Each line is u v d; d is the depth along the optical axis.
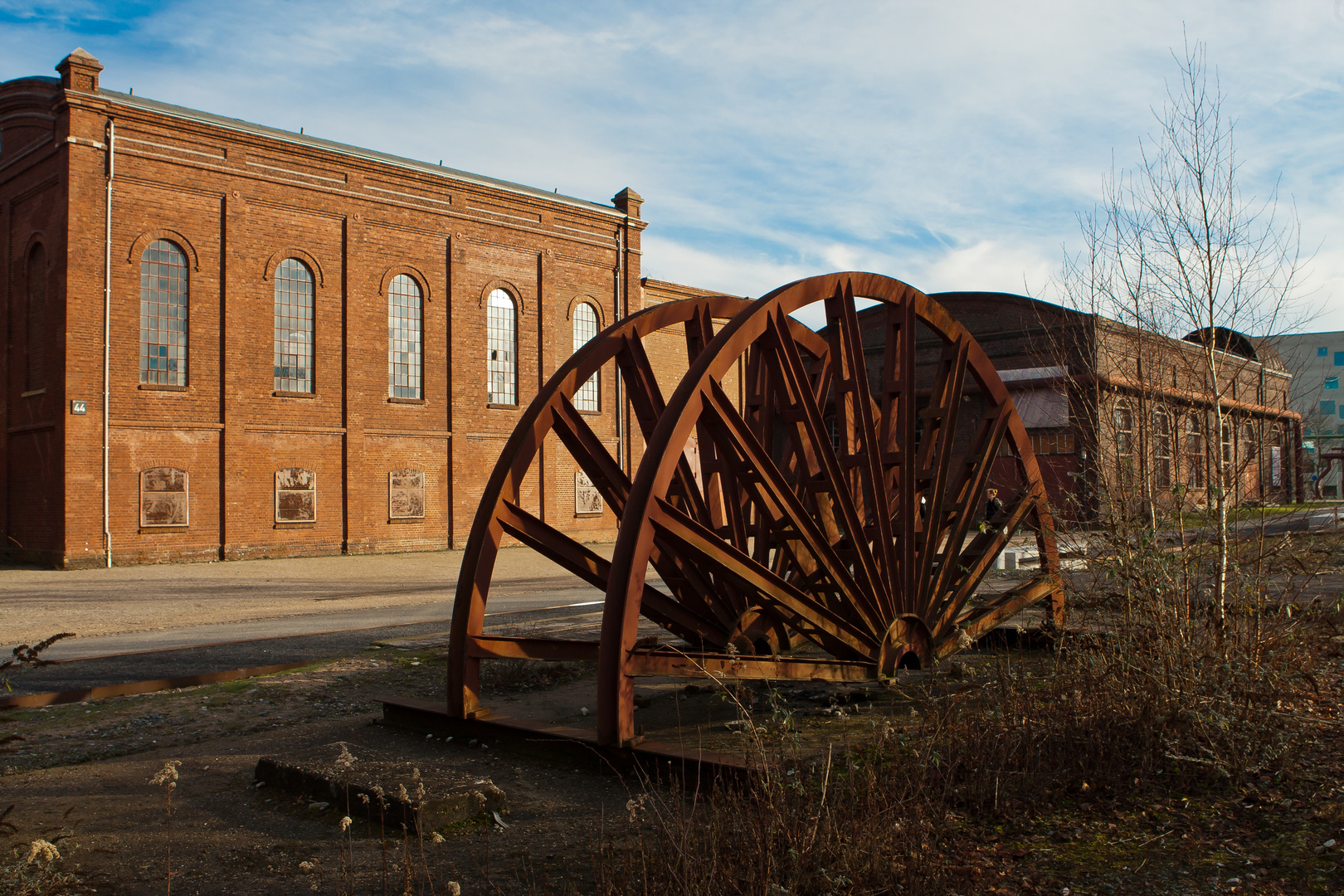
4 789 5.59
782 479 6.46
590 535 33.19
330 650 10.55
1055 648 6.69
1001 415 8.78
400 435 28.72
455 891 3.23
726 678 5.92
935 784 4.84
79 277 22.69
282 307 26.39
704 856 3.86
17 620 13.78
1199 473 6.68
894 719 6.55
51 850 3.73
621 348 7.23
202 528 24.61
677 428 5.84
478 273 30.73
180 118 24.33
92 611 14.76
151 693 8.30
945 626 8.04
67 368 22.44
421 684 8.52
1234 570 6.20
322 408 26.95
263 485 25.72
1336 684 6.60
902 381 7.91
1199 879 3.80
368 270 28.09
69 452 22.42
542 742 5.89
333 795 5.07
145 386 23.67
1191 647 5.57
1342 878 3.72
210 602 15.96
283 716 7.44
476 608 6.53
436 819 4.66
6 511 24.86
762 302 6.55
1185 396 6.62
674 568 7.11
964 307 36.03
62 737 6.82
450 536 29.73
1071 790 4.85
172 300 24.42
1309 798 4.56
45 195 23.84
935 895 3.63
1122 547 6.11
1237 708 5.21
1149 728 5.20
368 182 28.16
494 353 31.23
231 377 25.06
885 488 7.45
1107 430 6.83
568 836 4.54
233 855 4.43
